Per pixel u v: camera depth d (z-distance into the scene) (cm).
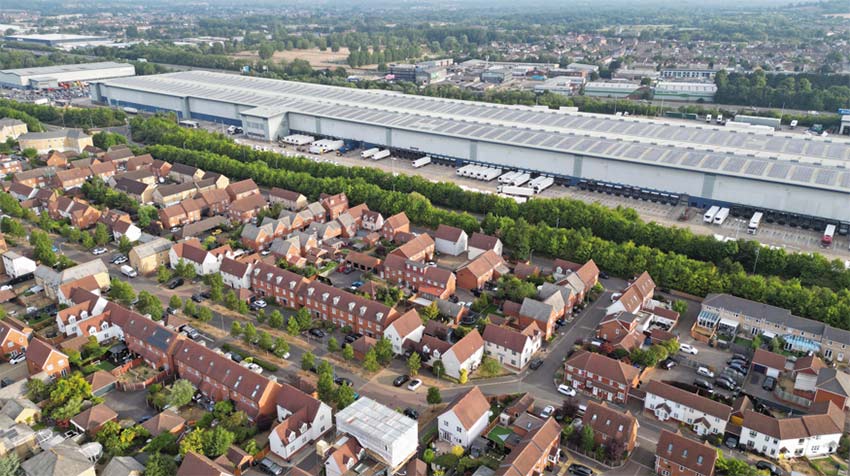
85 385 12925
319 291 16538
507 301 16562
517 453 10894
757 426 11856
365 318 15612
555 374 14425
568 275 17575
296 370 14350
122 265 19450
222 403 12644
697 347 15425
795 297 16312
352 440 11400
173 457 11344
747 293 16988
